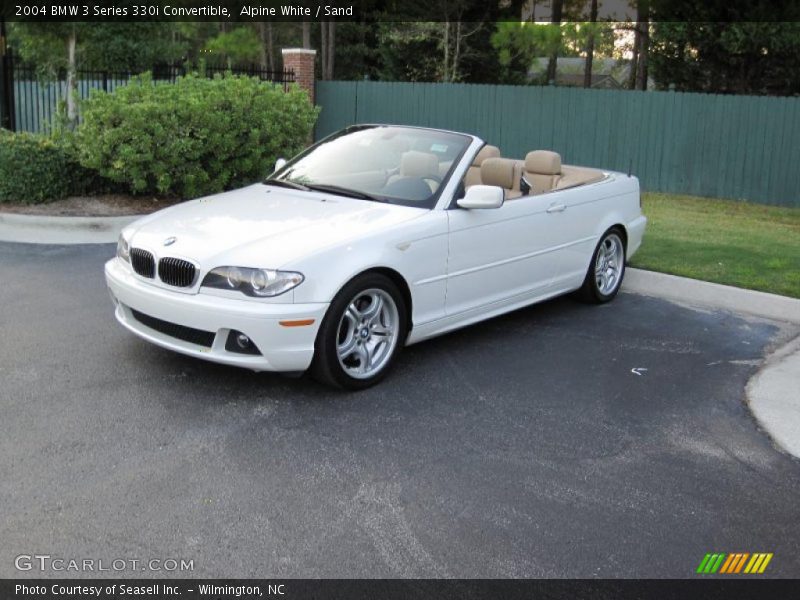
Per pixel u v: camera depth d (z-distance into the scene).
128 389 5.11
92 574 3.29
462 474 4.25
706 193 16.38
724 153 16.05
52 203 10.98
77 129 11.59
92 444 4.36
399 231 5.34
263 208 5.65
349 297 5.02
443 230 5.64
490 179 7.21
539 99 18.03
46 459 4.17
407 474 4.22
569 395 5.45
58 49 18.41
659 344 6.68
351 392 5.25
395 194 5.89
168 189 11.49
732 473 4.44
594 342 6.64
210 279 4.81
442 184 5.89
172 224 5.37
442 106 19.34
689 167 16.48
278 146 12.24
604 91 17.20
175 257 4.93
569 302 7.89
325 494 3.98
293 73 20.06
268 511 3.80
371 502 3.93
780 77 18.70
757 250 10.11
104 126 10.80
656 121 16.72
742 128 15.78
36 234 9.65
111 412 4.76
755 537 3.81
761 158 15.67
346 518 3.78
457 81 29.98
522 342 6.55
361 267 5.03
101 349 5.80
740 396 5.59
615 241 7.80
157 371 5.42
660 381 5.82
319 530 3.67
